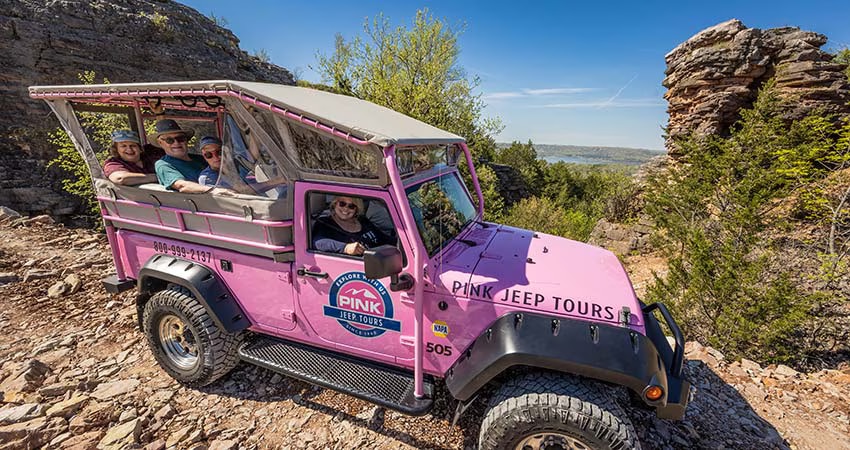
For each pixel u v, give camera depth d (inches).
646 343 83.7
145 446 99.8
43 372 128.0
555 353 80.7
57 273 212.5
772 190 263.0
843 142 264.8
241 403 119.6
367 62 477.7
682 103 661.9
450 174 131.6
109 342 150.6
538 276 97.0
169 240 126.6
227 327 114.8
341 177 94.0
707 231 270.4
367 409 117.6
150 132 288.5
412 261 92.3
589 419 77.9
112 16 654.5
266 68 1050.1
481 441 87.6
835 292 218.8
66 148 397.4
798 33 564.7
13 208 493.0
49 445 97.3
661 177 430.6
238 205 103.7
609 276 101.2
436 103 466.6
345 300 103.8
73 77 604.1
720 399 130.0
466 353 92.7
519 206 760.3
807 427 119.8
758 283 219.6
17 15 556.4
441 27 465.1
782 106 346.9
